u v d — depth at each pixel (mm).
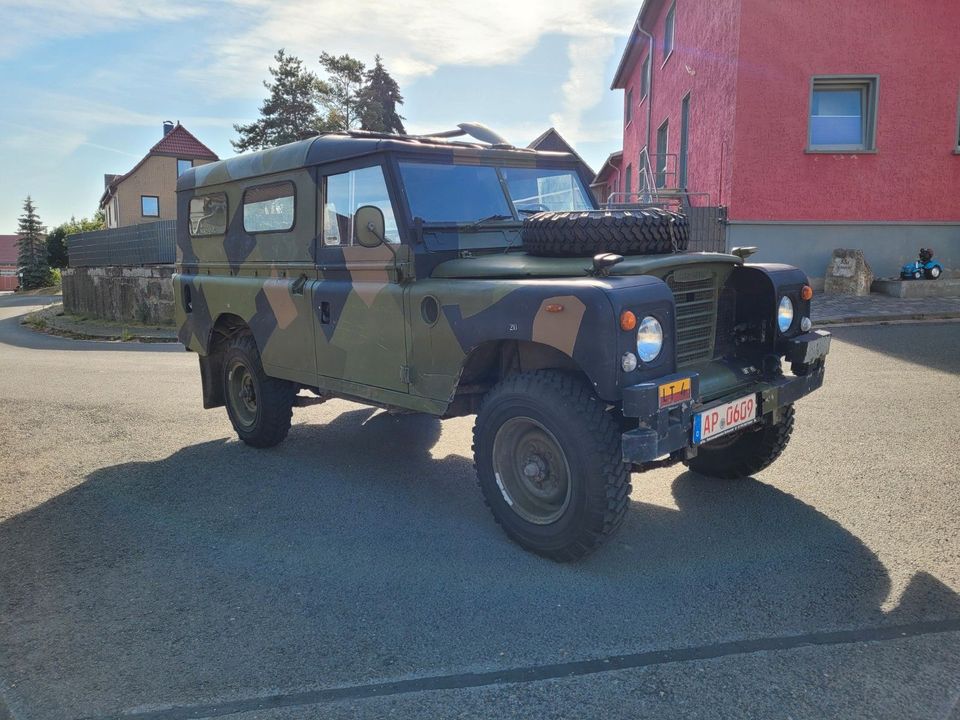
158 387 8828
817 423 5789
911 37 12883
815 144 13555
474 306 3703
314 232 4863
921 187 13242
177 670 2824
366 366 4504
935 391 6633
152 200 49781
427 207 4305
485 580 3500
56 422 6992
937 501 4227
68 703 2637
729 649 2855
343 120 44156
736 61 13203
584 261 3729
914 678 2631
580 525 3424
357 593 3410
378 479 5074
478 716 2500
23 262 68062
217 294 5855
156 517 4434
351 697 2625
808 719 2430
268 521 4332
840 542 3764
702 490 4590
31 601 3408
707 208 13688
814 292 13469
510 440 3771
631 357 3199
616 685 2648
